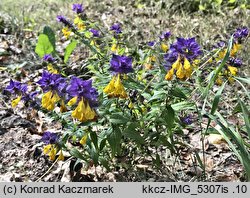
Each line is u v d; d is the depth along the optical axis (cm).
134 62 59
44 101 42
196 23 99
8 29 103
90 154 44
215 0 113
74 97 40
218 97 42
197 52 43
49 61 54
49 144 45
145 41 88
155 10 112
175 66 42
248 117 41
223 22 98
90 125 42
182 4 115
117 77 41
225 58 43
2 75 79
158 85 44
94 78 54
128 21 105
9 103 68
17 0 133
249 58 76
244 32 52
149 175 49
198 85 46
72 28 60
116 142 42
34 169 52
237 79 46
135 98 47
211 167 53
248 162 40
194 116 61
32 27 102
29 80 77
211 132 47
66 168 51
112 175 50
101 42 66
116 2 124
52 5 128
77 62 81
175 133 51
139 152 50
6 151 55
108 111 43
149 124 46
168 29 98
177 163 52
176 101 48
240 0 114
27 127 61
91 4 124
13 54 88
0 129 60
